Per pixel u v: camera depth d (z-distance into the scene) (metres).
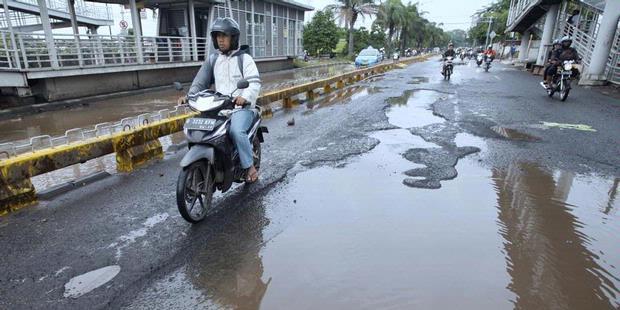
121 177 4.67
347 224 3.42
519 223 3.42
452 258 2.87
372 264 2.80
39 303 2.41
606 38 13.46
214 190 3.74
